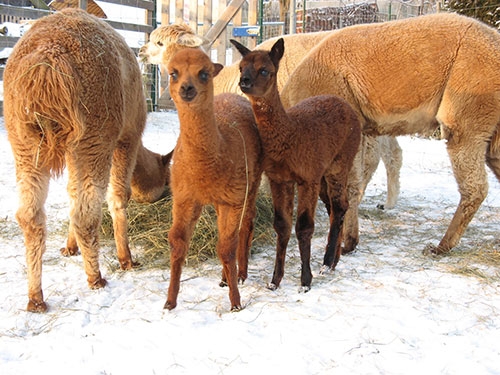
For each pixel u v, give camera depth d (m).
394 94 5.23
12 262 4.46
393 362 3.02
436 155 10.70
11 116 3.48
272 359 3.03
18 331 3.35
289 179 4.08
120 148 4.50
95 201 3.82
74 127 3.53
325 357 3.07
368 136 5.86
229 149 3.51
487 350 3.18
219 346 3.17
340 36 5.48
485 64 4.91
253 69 3.74
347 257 5.00
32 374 2.84
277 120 3.87
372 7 18.30
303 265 4.12
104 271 4.47
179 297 3.93
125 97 4.26
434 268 4.66
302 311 3.68
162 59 5.84
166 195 6.04
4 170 7.34
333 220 4.59
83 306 3.72
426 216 6.55
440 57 5.05
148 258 4.80
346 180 4.65
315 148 4.04
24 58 3.45
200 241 4.96
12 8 10.77
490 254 4.99
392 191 6.84
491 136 5.11
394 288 4.15
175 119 12.31
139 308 3.71
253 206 4.23
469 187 5.04
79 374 2.85
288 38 6.77
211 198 3.57
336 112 4.43
